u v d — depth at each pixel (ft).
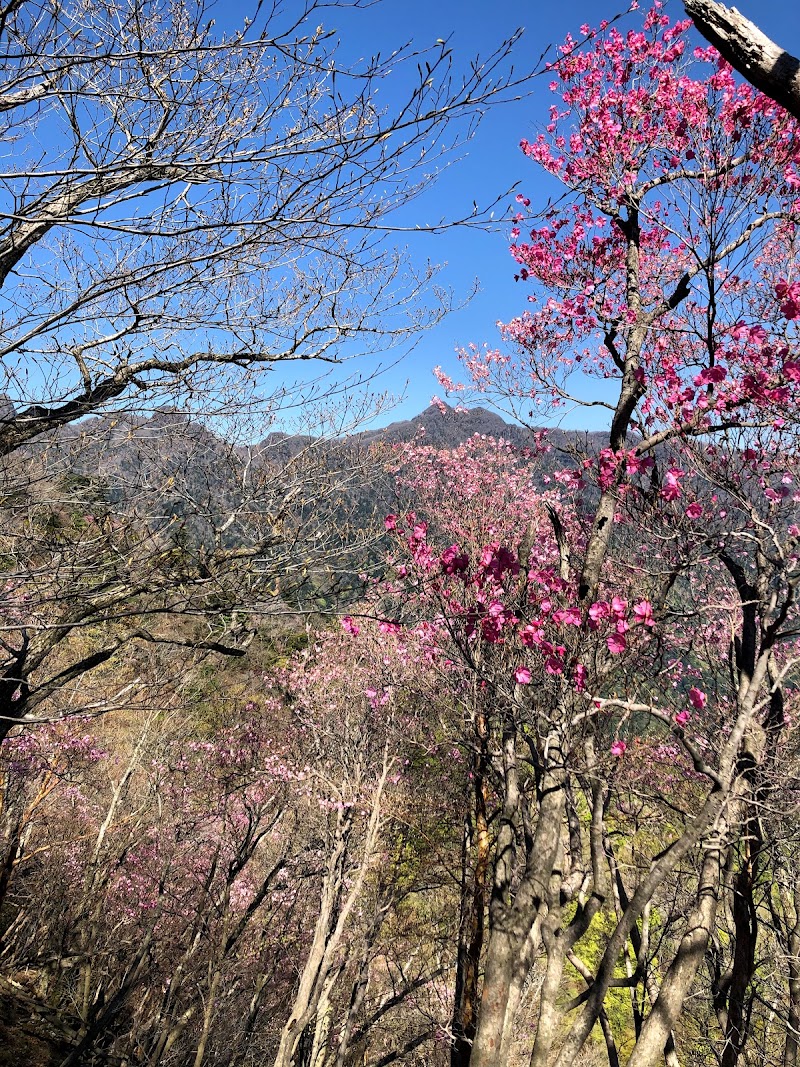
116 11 9.13
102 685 18.39
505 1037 16.85
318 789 33.17
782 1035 23.26
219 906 36.88
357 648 32.55
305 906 43.29
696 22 5.99
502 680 16.76
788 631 14.40
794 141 15.07
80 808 47.55
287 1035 23.79
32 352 10.75
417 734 31.86
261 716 38.83
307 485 14.70
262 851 45.93
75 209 9.70
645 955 17.16
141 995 39.83
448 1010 34.14
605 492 17.61
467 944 30.50
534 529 18.26
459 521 31.40
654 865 14.07
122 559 12.79
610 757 16.03
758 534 16.42
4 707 16.19
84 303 10.91
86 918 40.50
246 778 39.45
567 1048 14.06
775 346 15.29
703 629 21.06
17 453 11.96
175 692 17.75
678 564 16.28
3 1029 28.58
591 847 15.67
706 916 14.83
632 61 18.85
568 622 15.30
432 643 20.07
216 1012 34.17
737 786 15.19
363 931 32.63
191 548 14.25
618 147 18.72
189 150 9.92
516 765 21.06
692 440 15.99
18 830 37.11
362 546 15.14
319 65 9.11
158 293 11.21
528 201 21.76
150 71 9.48
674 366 17.71
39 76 8.82
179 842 43.83
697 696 15.80
